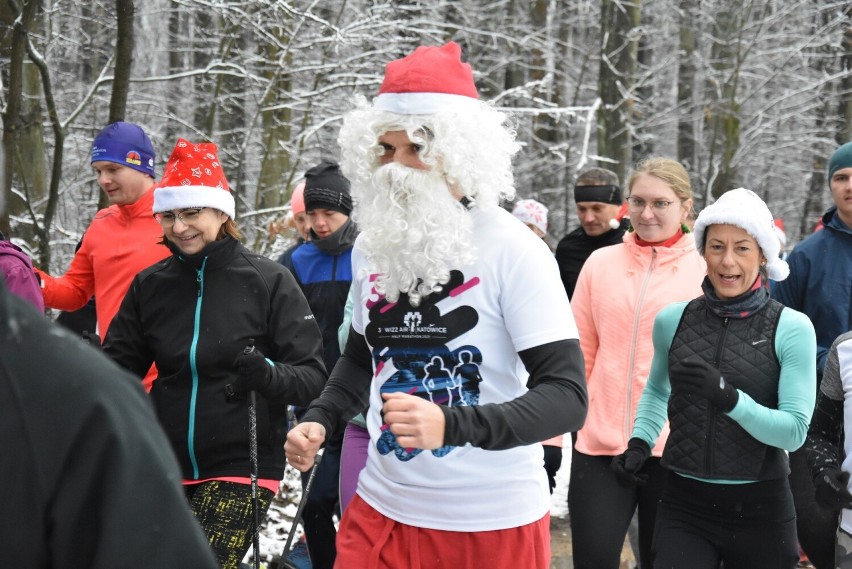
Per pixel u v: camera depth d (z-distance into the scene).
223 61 10.79
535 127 17.34
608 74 16.84
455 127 2.50
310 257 5.05
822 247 4.64
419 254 2.49
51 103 6.11
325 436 2.79
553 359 2.40
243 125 13.18
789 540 3.32
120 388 1.16
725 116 17.28
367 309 2.64
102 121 11.81
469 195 2.55
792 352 3.28
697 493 3.35
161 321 3.53
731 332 3.38
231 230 3.64
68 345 1.16
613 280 4.20
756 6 17.89
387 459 2.61
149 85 13.19
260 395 3.44
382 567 2.58
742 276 3.36
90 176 11.52
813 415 3.41
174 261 3.58
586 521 3.98
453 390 2.52
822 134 19.20
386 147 2.62
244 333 3.51
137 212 4.60
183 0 9.91
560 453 4.88
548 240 18.75
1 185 1.19
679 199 4.17
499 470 2.54
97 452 1.11
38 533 1.09
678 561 3.33
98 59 11.60
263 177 11.96
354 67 11.91
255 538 3.25
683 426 3.36
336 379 2.92
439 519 2.54
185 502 1.20
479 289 2.49
